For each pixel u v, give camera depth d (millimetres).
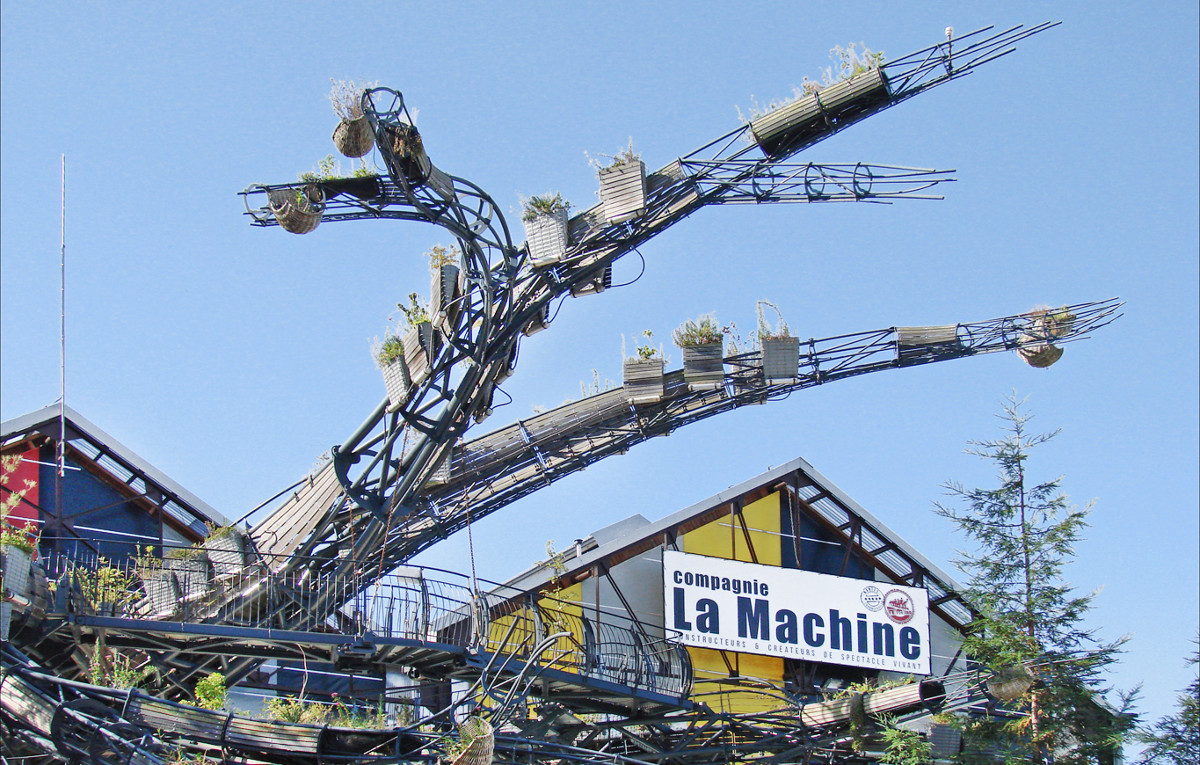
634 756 26250
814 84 22359
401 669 22375
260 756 18688
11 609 18656
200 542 27875
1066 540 26969
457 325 22312
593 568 31016
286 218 20391
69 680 17938
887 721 26406
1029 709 26516
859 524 34188
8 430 26281
